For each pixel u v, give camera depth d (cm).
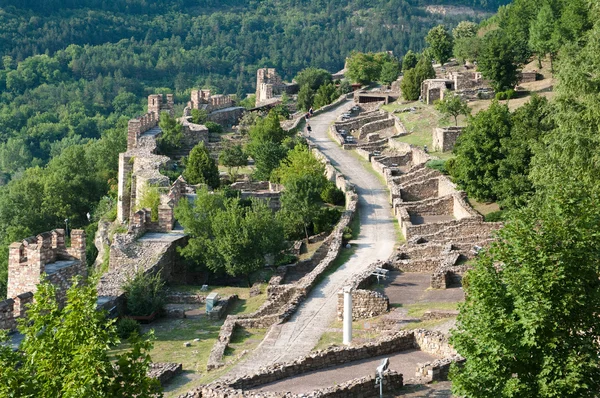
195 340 5703
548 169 5800
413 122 11594
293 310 5859
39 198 11869
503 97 11444
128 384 3156
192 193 8800
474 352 3450
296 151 9406
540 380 3312
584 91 5878
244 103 16962
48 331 3191
